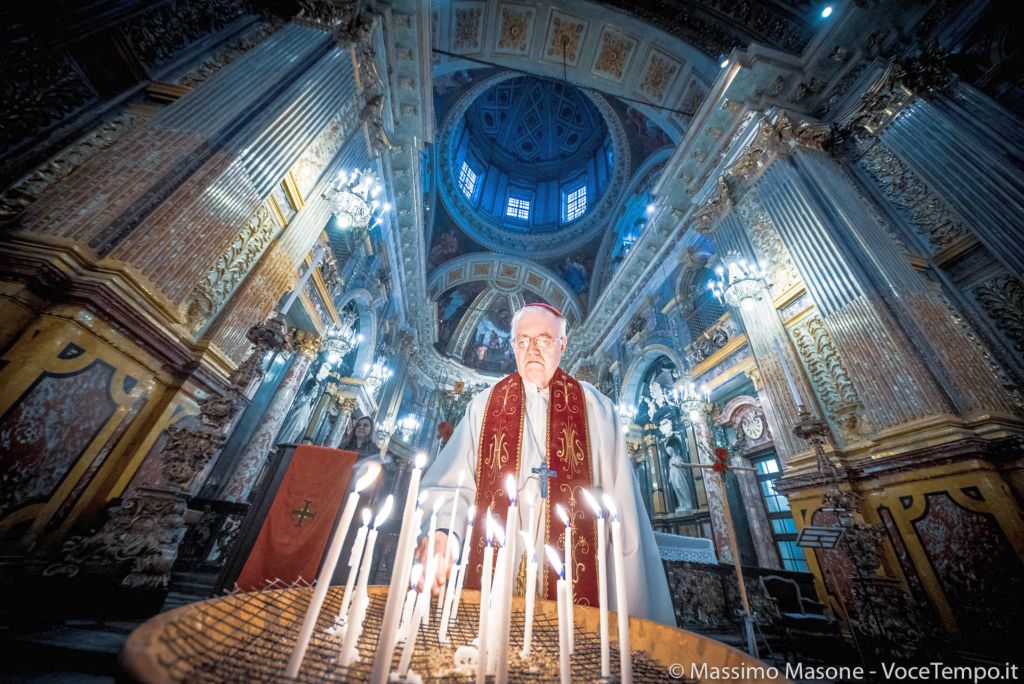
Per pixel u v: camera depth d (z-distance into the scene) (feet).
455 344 69.51
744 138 25.62
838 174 21.07
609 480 6.47
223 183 14.29
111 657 6.32
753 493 27.43
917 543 12.53
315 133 18.75
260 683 1.97
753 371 26.50
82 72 13.02
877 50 21.57
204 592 12.69
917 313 15.15
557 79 39.37
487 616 2.81
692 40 32.09
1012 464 11.29
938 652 10.08
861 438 15.30
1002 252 14.99
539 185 78.33
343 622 3.49
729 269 22.85
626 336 46.37
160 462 12.51
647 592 5.08
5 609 7.81
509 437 6.68
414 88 28.04
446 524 5.32
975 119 17.06
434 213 60.08
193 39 16.89
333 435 37.70
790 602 15.24
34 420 9.50
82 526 10.62
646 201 51.93
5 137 10.78
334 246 27.66
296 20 20.79
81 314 10.21
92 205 11.37
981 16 18.01
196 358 13.65
